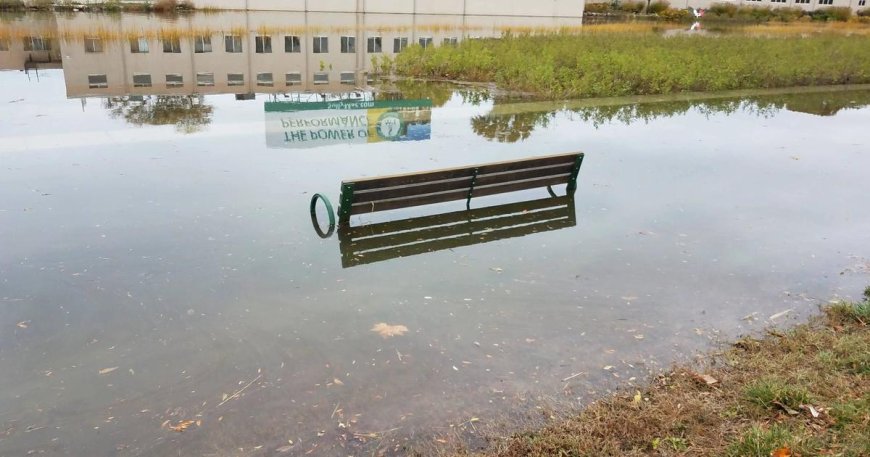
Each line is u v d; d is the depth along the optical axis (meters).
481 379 4.50
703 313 5.54
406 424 4.00
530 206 8.41
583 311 5.56
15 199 7.98
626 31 35.28
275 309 5.48
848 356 4.47
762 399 3.96
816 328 5.12
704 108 16.27
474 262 6.63
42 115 13.01
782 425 3.71
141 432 3.93
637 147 11.83
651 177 9.85
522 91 18.28
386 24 38.88
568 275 6.32
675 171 10.22
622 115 15.09
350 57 25.84
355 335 5.08
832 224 7.94
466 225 7.70
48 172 9.12
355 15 43.53
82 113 13.34
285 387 4.39
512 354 4.84
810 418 3.76
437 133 12.70
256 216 7.63
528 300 5.76
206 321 5.25
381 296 5.78
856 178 10.05
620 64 19.62
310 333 5.10
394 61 23.30
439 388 4.39
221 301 5.58
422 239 7.22
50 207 7.72
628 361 4.73
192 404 4.21
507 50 23.36
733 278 6.28
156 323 5.20
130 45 25.55
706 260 6.73
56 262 6.24
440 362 4.71
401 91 18.16
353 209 7.21
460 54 22.00
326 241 7.00
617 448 3.62
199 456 3.73
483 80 20.25
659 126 13.88
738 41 27.28
